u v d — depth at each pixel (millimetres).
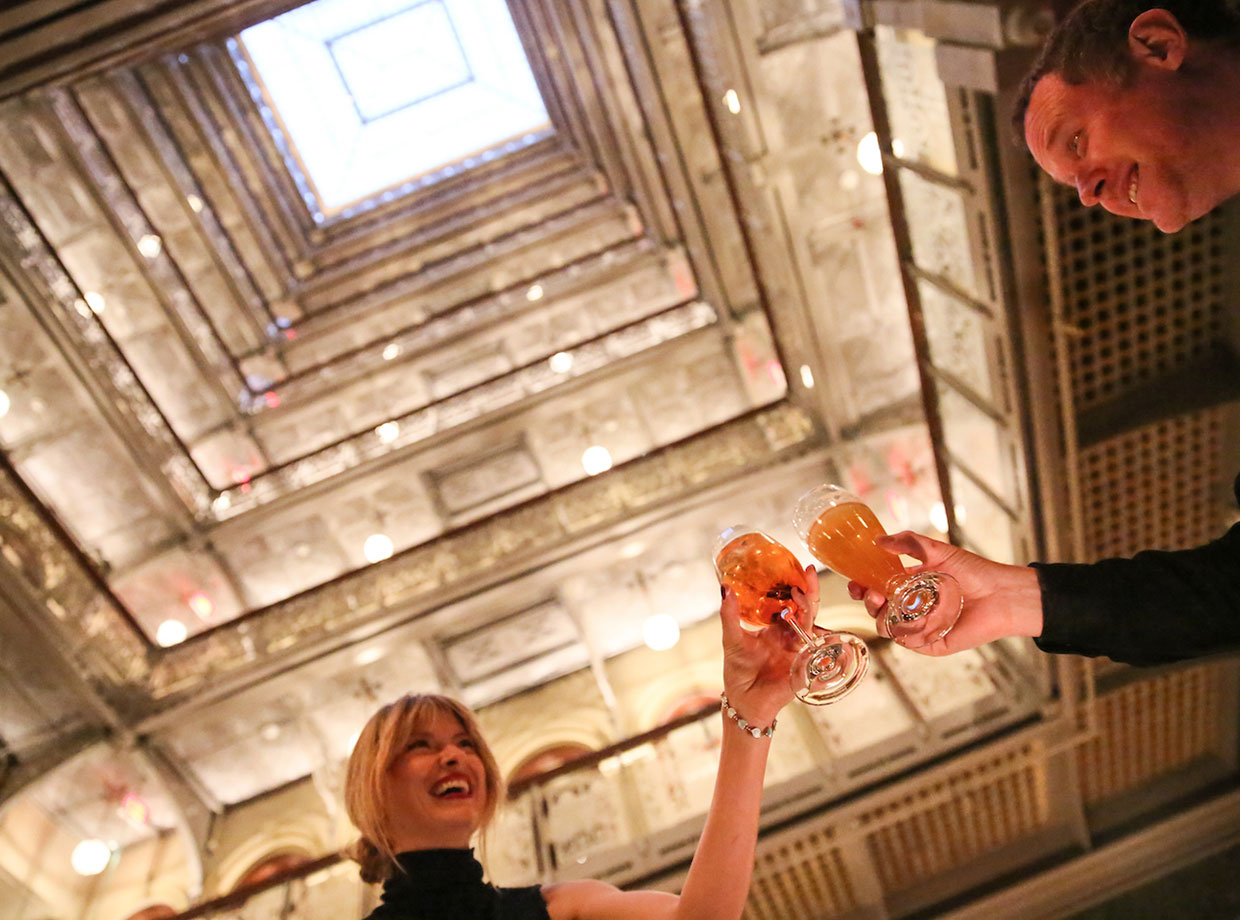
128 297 8297
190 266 8719
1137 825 6617
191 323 8633
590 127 9312
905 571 2020
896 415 7387
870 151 6191
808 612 1962
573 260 9469
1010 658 6223
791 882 6305
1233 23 1537
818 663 1903
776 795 6055
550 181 9688
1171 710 6430
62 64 3986
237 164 8828
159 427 8258
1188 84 1553
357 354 9312
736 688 1842
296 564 8883
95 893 7945
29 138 7309
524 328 9391
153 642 7977
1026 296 4102
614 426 8953
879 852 6484
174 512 8328
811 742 6348
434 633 8188
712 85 6395
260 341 9156
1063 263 4113
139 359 8508
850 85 6195
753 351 8656
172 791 8094
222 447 9023
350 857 2004
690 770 6449
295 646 7863
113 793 8070
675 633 6801
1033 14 3133
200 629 8695
